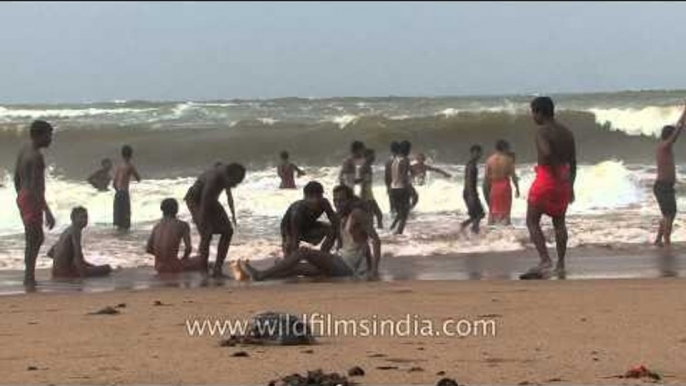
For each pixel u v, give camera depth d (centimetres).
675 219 2411
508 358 814
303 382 711
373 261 1653
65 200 2895
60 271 1723
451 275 1639
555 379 729
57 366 794
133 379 737
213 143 4147
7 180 3481
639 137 4234
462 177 3216
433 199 2838
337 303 1202
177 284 1577
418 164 2944
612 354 828
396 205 2330
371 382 720
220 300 1270
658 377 733
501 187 2428
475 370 763
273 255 2011
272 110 5459
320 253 1611
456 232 2302
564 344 881
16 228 2466
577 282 1432
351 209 1634
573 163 1593
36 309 1209
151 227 2511
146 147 4141
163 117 5103
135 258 1972
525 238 2172
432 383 716
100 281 1650
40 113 5169
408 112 5088
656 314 1062
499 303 1177
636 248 2016
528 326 991
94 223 2609
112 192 2964
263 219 2603
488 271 1694
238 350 861
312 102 6225
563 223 1594
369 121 4366
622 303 1159
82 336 961
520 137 4328
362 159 2447
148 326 1025
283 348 872
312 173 3509
